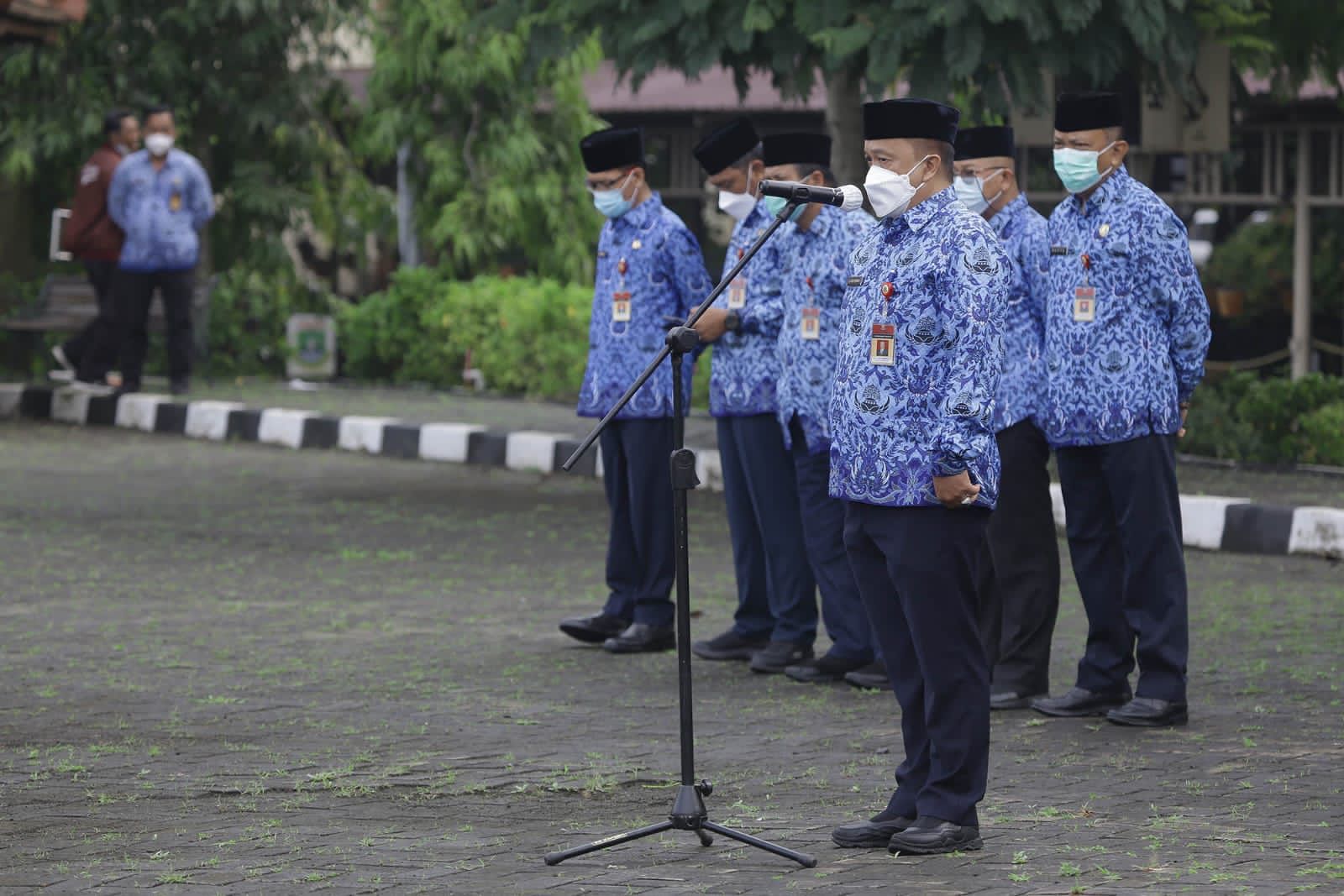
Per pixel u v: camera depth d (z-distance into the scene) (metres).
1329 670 12.78
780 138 12.36
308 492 21.52
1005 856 8.38
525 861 8.34
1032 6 18.55
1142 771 10.11
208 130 31.89
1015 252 11.79
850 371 8.55
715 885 7.93
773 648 13.05
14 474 22.30
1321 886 7.79
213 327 30.84
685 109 33.72
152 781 9.87
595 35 23.36
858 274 8.63
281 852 8.48
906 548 8.39
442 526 19.38
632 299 13.65
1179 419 11.34
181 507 20.23
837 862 8.32
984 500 8.34
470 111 32.88
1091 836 8.73
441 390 30.00
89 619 14.49
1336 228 29.73
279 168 32.38
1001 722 11.45
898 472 8.38
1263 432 22.42
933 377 8.37
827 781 9.94
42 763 10.23
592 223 33.34
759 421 12.88
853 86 22.52
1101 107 11.10
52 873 8.13
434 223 33.50
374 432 24.80
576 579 16.55
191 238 27.30
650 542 13.69
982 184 11.88
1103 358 11.20
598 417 13.75
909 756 8.70
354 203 33.03
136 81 31.09
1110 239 11.20
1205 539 18.33
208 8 30.45
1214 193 29.66
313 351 30.97
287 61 31.92
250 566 16.97
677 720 11.50
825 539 12.59
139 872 8.16
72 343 28.34
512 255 35.41
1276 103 27.59
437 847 8.57
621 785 9.84
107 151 27.50
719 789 9.79
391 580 16.41
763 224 12.70
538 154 32.88
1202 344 11.27
